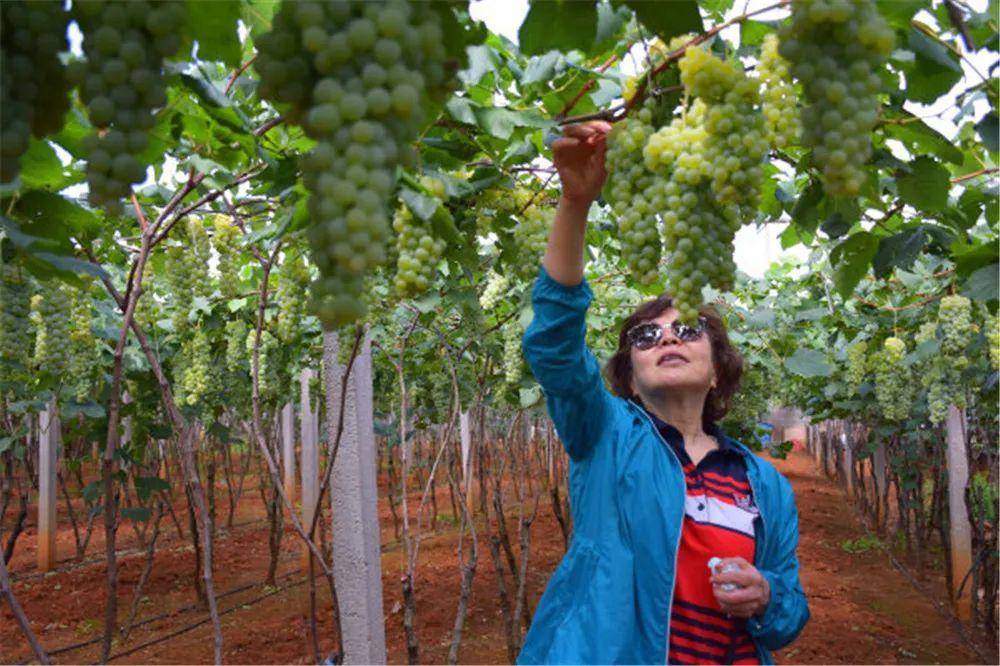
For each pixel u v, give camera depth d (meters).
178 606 6.58
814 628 5.90
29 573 7.58
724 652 2.12
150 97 0.79
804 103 1.46
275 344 5.33
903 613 6.44
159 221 2.15
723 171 1.20
